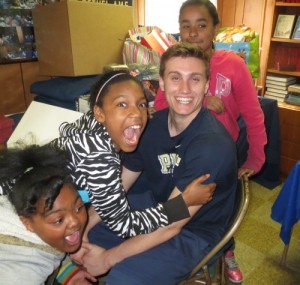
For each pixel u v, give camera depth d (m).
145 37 1.81
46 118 1.51
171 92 1.00
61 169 0.77
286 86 2.57
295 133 2.46
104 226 1.14
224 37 2.28
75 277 0.98
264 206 2.27
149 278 0.91
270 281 1.61
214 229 1.04
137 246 0.94
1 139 1.60
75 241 0.82
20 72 2.00
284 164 2.60
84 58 1.71
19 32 1.94
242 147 1.63
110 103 0.83
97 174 0.83
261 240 1.91
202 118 1.00
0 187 0.78
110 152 0.86
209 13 1.34
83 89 1.62
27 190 0.71
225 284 1.58
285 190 1.61
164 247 0.97
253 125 1.39
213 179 0.92
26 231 0.78
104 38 1.76
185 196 0.89
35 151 0.78
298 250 1.83
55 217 0.73
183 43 1.02
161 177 1.12
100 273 1.00
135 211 0.93
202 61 0.98
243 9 2.65
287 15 2.46
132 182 1.24
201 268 1.00
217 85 1.36
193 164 0.92
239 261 1.74
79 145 0.84
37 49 1.90
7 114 1.99
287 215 1.60
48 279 0.90
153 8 3.37
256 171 1.38
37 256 0.78
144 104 0.88
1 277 0.71
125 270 0.91
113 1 2.01
